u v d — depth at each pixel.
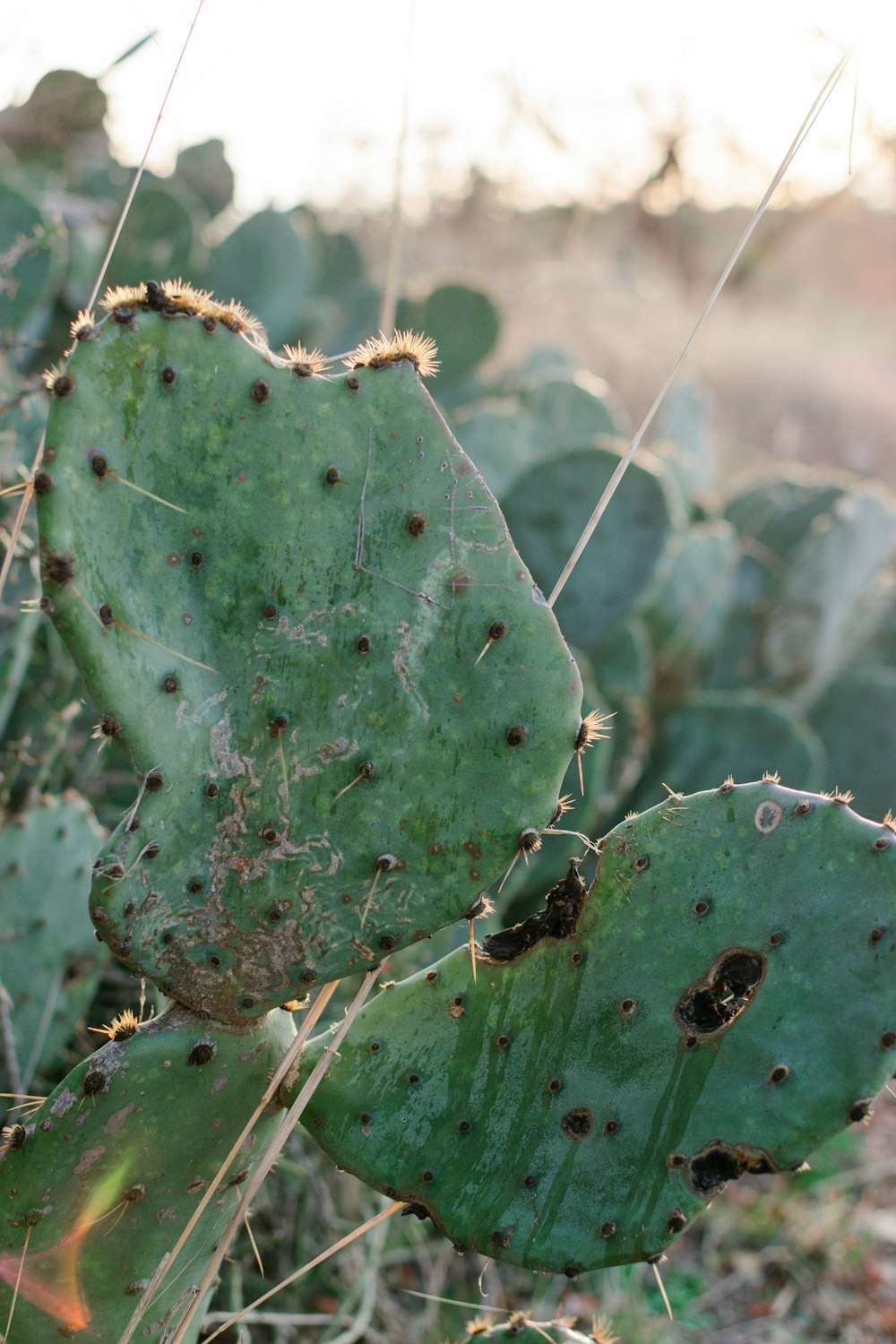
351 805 0.89
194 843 0.88
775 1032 0.89
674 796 0.91
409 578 0.89
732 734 1.89
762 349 5.94
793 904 0.89
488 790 0.89
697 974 0.90
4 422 1.37
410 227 5.11
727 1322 1.49
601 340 5.04
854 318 6.59
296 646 0.89
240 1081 0.91
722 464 4.63
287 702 0.89
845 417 5.67
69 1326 0.92
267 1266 1.27
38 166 2.94
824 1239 1.63
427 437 0.88
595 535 1.87
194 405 0.87
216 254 2.71
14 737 1.43
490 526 0.89
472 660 0.89
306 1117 0.93
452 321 2.72
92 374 0.84
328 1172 1.35
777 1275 1.58
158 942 0.88
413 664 0.89
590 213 5.90
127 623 0.86
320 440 0.88
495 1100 0.92
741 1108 0.89
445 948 1.20
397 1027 0.93
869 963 0.88
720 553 2.17
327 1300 1.29
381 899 0.90
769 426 5.47
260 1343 1.24
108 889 0.86
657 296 5.56
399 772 0.89
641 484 1.86
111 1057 0.89
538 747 0.89
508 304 4.86
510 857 0.89
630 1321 1.41
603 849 0.92
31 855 1.17
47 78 2.91
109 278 2.37
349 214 4.89
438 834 0.89
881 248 6.57
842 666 2.34
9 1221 0.90
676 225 6.02
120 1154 0.90
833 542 2.09
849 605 2.20
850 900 0.88
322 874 0.89
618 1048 0.91
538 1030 0.92
